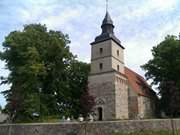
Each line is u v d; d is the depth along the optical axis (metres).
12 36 39.72
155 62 49.38
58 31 43.97
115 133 26.92
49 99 40.53
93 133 26.73
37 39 40.84
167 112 46.94
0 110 38.31
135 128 27.69
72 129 26.64
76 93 46.81
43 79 41.22
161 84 46.97
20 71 36.75
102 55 43.62
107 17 45.91
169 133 28.45
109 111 39.97
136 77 52.72
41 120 34.81
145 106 45.28
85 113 38.84
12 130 27.94
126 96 43.47
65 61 44.66
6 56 39.62
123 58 46.81
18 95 36.50
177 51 47.09
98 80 42.78
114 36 44.94
